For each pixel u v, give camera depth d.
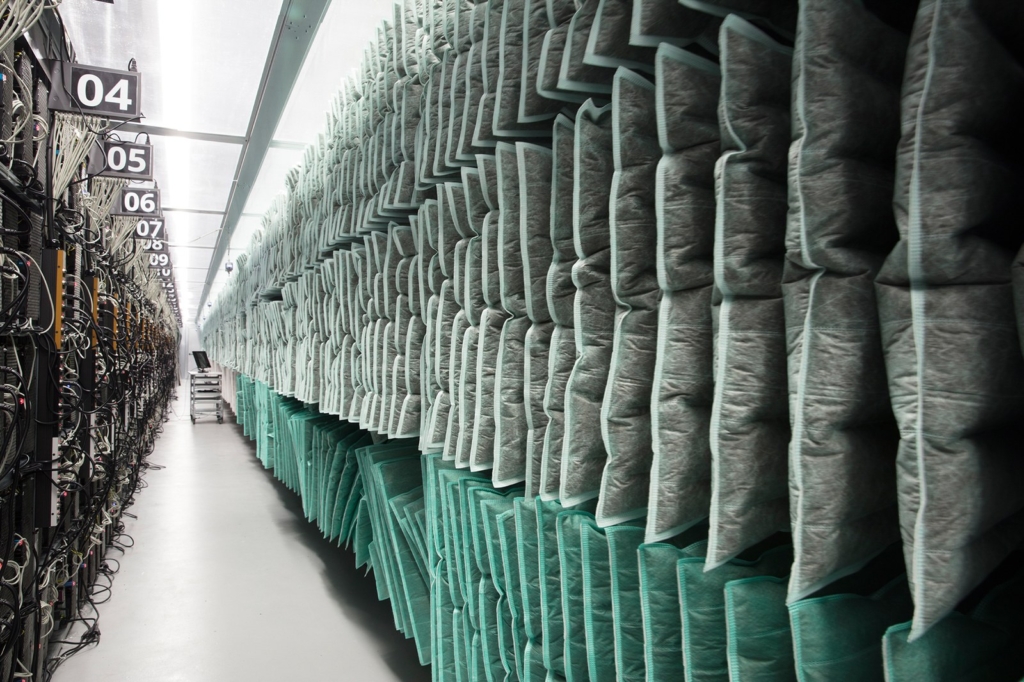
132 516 5.00
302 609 3.24
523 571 1.48
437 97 1.86
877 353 0.82
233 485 6.26
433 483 1.95
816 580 0.83
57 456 2.29
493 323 1.60
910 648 0.76
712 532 0.93
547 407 1.34
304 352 3.43
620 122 1.09
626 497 1.15
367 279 2.50
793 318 0.84
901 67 0.90
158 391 8.13
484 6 1.64
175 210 7.04
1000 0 0.72
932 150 0.71
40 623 2.34
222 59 3.58
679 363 1.02
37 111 2.26
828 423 0.81
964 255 0.70
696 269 1.01
